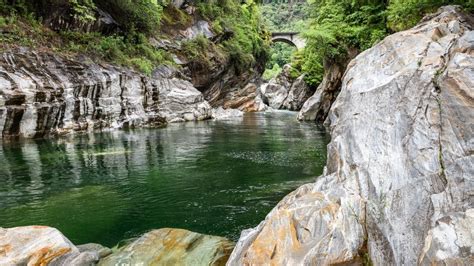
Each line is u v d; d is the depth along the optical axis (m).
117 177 10.70
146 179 10.54
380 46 7.40
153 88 25.14
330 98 28.22
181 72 30.31
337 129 7.01
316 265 4.11
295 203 5.18
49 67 17.89
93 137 18.00
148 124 23.95
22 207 8.16
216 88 37.88
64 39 21.11
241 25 45.06
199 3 38.59
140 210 8.11
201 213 7.92
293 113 38.66
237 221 7.47
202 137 18.97
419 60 5.85
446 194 3.83
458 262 2.99
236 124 26.05
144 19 28.06
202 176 10.87
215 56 35.78
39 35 19.31
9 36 17.30
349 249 4.25
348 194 5.04
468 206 3.54
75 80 18.78
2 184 9.81
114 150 14.76
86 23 23.03
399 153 4.87
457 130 4.22
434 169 4.20
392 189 4.55
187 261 5.54
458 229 3.22
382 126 5.54
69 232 6.96
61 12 21.34
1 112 14.91
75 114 18.80
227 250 5.85
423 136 4.64
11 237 5.48
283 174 11.09
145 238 6.29
